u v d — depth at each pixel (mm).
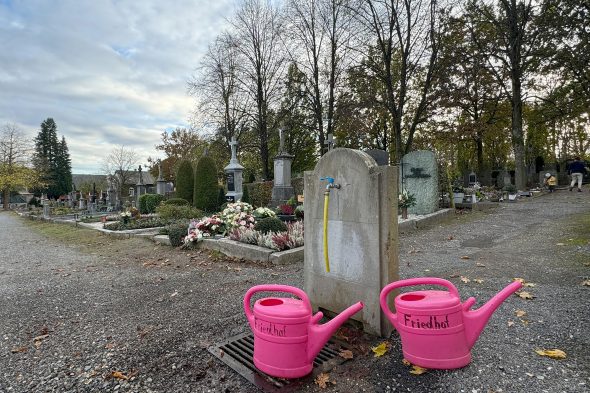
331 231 3414
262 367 2480
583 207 11164
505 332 2928
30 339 3396
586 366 2357
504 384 2215
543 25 18188
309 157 30828
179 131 42125
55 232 14117
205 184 16594
